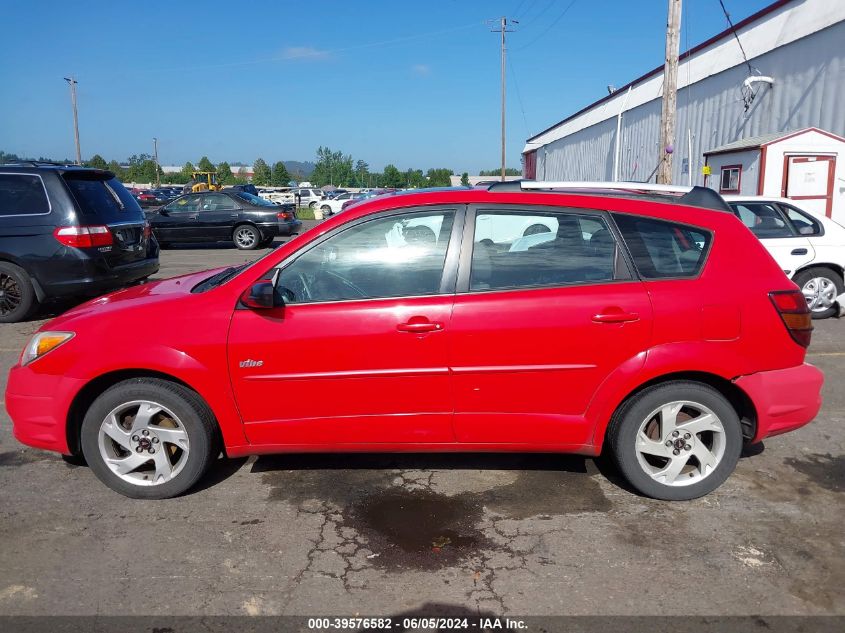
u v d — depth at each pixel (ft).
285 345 11.21
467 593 9.34
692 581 9.58
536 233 11.48
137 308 11.69
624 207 11.57
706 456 11.67
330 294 11.44
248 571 9.86
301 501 11.98
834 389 18.10
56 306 29.30
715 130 65.10
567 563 10.03
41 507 11.77
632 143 87.81
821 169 43.34
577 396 11.35
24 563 10.07
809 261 26.55
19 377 11.92
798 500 11.96
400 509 11.68
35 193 24.86
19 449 14.30
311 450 11.87
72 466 13.47
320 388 11.37
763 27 58.13
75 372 11.48
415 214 11.54
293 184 343.05
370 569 9.91
